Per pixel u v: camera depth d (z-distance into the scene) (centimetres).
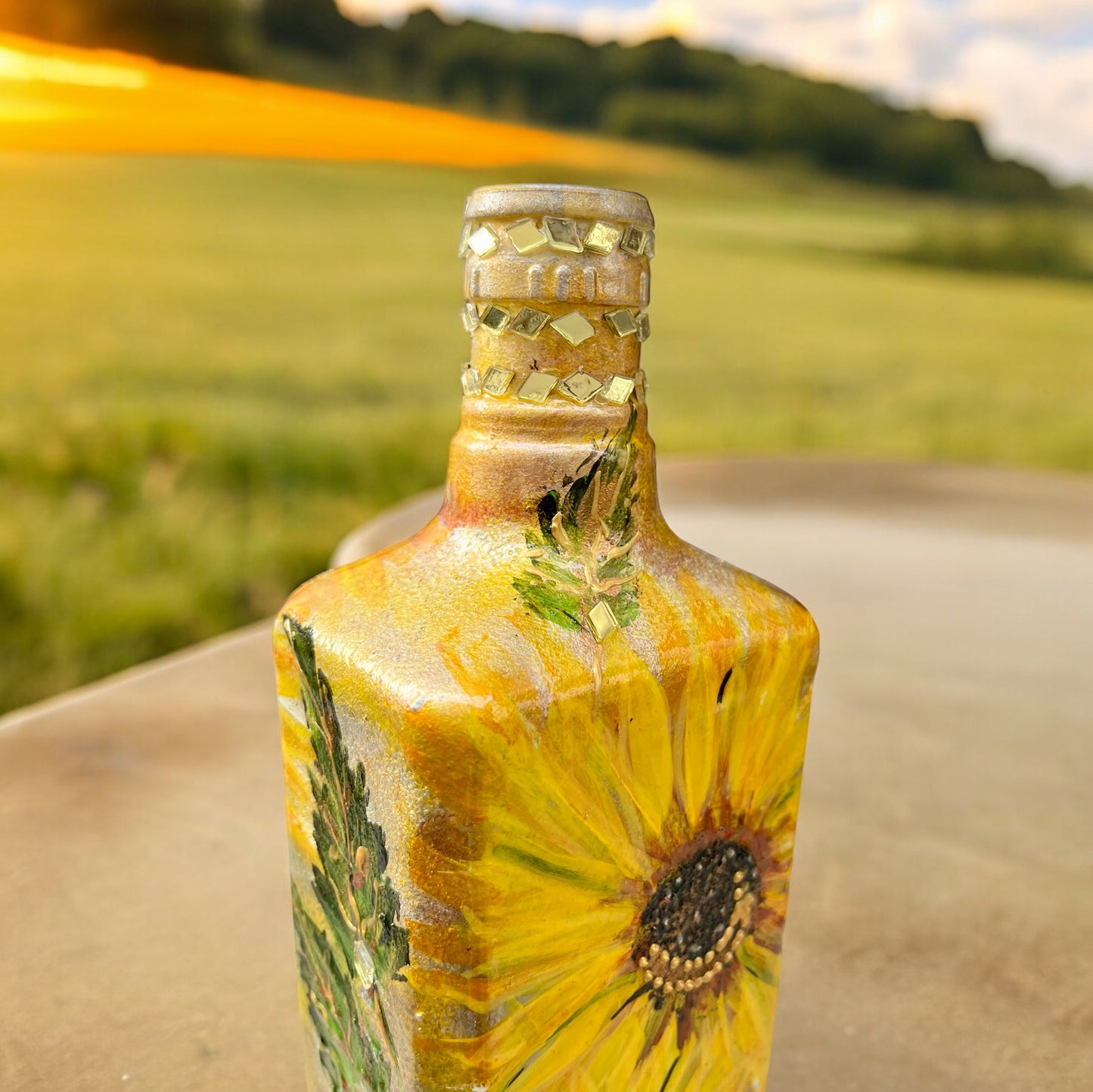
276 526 114
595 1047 19
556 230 17
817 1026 24
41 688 88
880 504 66
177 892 28
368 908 18
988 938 27
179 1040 24
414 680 16
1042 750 37
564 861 18
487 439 18
